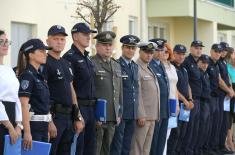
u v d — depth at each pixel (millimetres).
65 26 16828
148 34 22500
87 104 9469
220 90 14117
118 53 19531
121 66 10500
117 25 19656
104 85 9961
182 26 24234
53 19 16422
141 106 10875
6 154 7512
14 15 14945
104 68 10039
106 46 10039
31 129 8250
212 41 24641
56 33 8844
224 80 14328
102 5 15719
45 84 8422
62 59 9031
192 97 12844
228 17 26250
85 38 9477
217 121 14000
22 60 8398
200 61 13117
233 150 14930
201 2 23078
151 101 11156
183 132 12516
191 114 12727
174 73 11977
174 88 11953
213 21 24500
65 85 8898
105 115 9656
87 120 9469
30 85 8156
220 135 14383
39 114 8305
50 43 8875
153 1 22203
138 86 10742
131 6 20781
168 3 22047
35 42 8352
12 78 7738
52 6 16375
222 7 25359
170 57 12023
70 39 17047
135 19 21375
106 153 10148
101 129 9953
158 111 11289
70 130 9008
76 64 9375
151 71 11273
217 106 13945
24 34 15547
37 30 15828
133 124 10680
